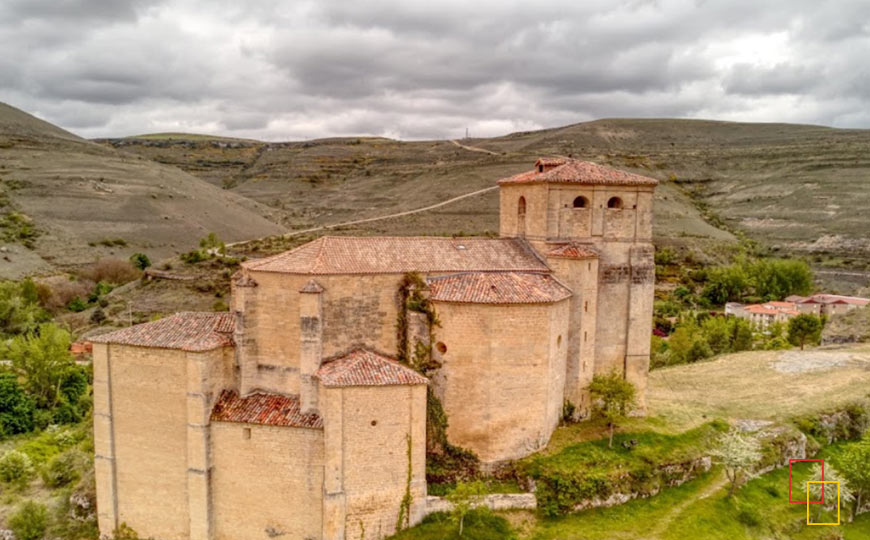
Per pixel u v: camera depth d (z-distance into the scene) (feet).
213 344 100.73
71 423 183.83
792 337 243.19
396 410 97.66
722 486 117.80
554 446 114.52
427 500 101.60
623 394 118.21
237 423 98.84
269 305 105.40
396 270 109.09
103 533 106.73
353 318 106.22
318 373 98.37
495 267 118.11
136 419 103.60
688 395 161.58
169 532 104.17
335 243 112.27
